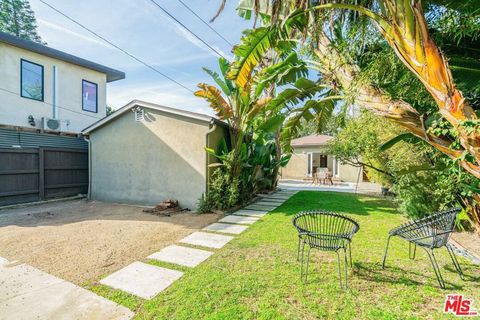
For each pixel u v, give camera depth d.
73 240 4.50
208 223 5.76
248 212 6.95
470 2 2.47
